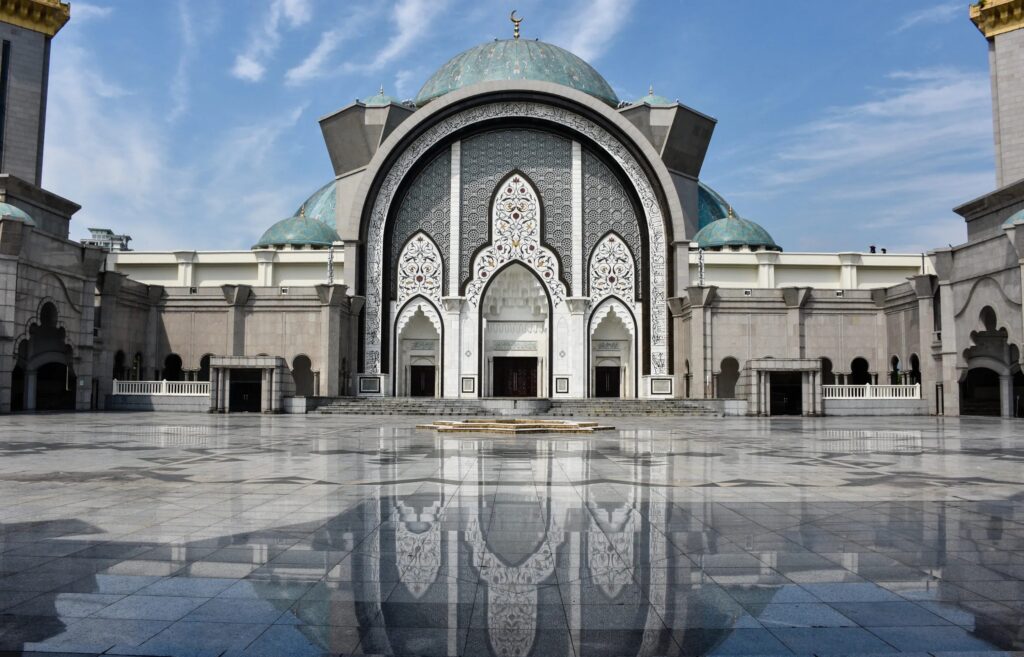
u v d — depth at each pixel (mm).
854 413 30609
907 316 33125
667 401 31625
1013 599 4371
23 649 3551
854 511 7059
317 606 4195
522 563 5113
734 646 3646
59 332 30125
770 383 30359
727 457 12125
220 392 29094
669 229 37312
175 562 5094
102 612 4074
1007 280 26266
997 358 28625
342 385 35062
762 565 5086
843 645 3660
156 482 8852
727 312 34969
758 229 41406
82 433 17031
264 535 5930
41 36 36969
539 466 10633
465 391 37094
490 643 3666
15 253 25734
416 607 4191
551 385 37250
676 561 5184
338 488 8398
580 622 3965
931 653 3568
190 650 3557
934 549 5551
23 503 7363
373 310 37094
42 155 37000
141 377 34625
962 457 12250
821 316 35219
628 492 8172
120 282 32344
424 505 7297
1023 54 34688
